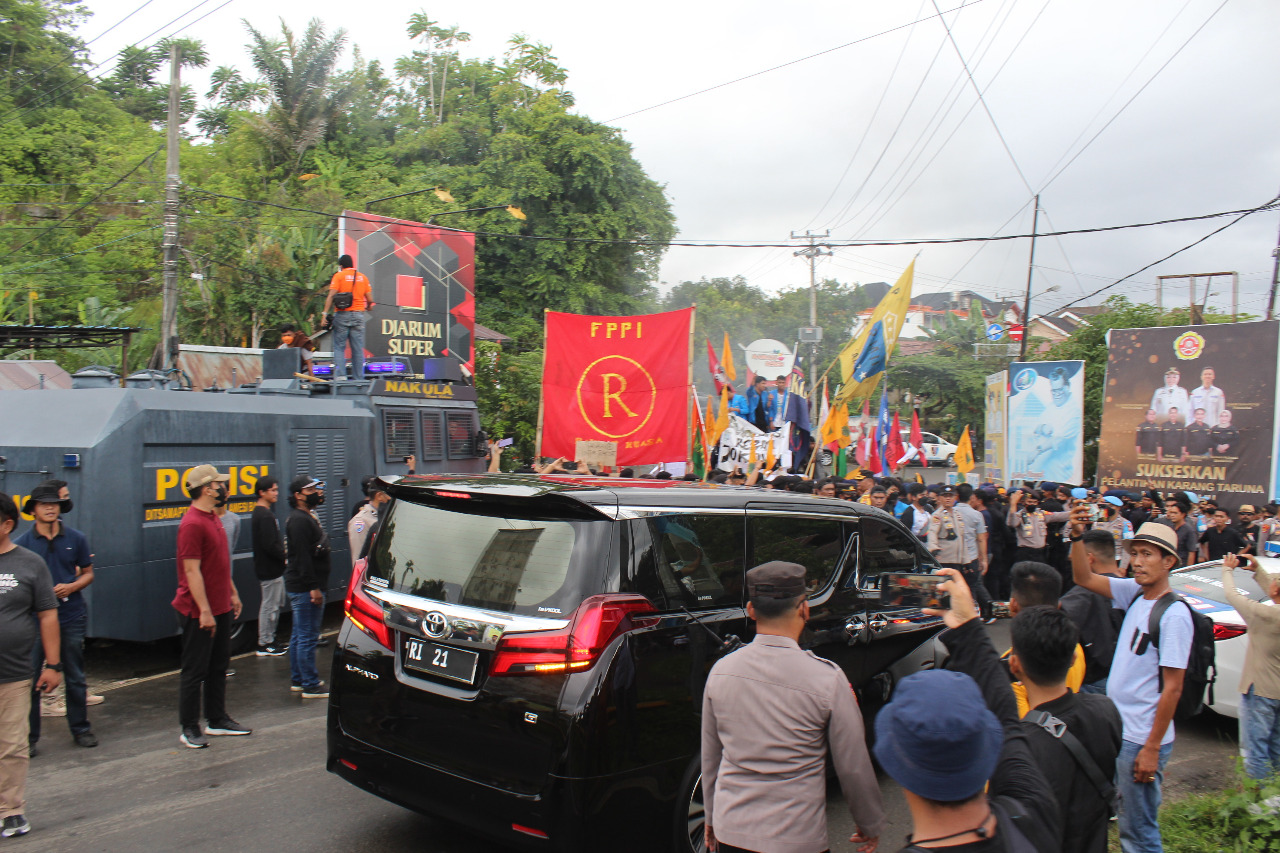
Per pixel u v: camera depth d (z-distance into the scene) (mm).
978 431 38312
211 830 4590
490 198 31578
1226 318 24984
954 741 1799
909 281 12273
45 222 29500
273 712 6691
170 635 7770
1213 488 15172
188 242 26781
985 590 10844
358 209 29828
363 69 42469
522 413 22797
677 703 3744
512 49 39844
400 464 10992
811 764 2793
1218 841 4309
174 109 16125
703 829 3881
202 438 8164
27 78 38469
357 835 4551
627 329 10180
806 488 10539
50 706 6676
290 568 7020
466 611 3789
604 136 33906
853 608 4934
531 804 3494
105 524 7277
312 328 24328
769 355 31344
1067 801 2566
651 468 13914
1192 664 3811
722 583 4141
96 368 8719
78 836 4504
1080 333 25391
